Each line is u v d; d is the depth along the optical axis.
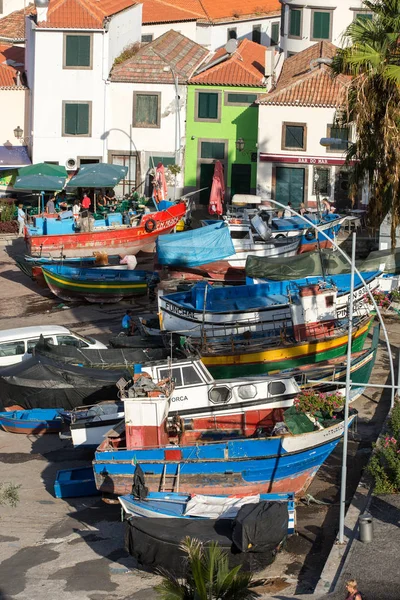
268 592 20.31
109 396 31.98
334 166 58.56
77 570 21.98
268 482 24.67
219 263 45.81
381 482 24.09
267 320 35.31
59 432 31.03
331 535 22.83
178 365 27.23
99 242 51.91
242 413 27.14
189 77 62.59
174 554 20.89
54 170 58.88
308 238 45.38
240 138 62.16
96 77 62.16
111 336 41.09
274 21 81.31
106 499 25.14
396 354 35.09
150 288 46.62
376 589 19.34
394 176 29.14
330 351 32.62
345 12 70.75
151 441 25.27
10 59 70.19
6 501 25.98
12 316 45.00
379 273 37.66
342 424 25.14
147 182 63.03
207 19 80.75
